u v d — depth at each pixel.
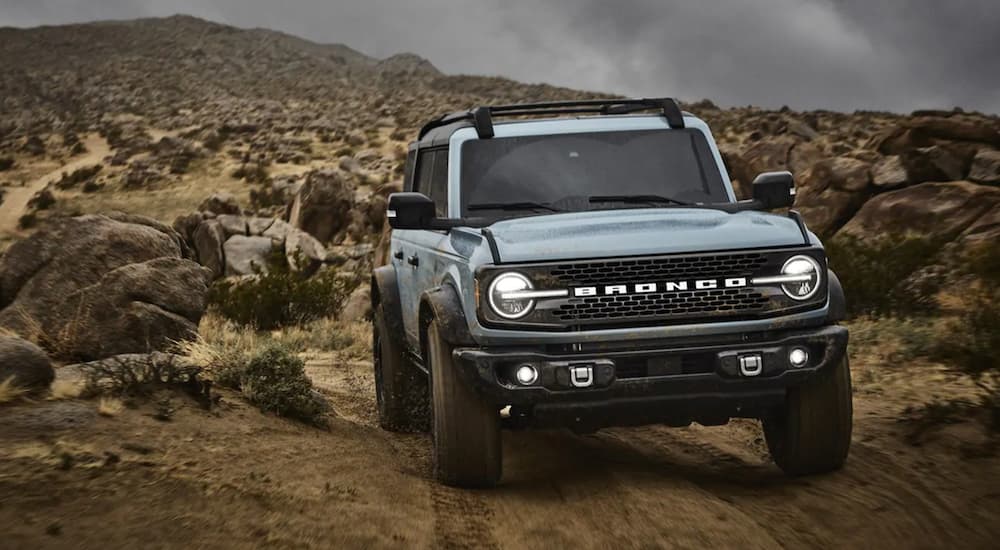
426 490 5.18
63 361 8.22
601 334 4.89
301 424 6.36
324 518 4.33
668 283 4.94
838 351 5.05
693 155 6.31
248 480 4.62
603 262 4.91
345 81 196.75
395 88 182.75
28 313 8.55
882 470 5.50
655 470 5.68
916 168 18.39
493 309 4.90
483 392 4.91
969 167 18.20
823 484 5.27
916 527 4.53
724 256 4.99
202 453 4.94
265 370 6.63
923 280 12.62
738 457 6.20
